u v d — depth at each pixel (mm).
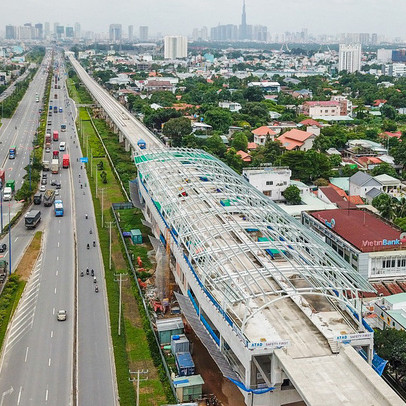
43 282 143250
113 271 150500
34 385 100750
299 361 87375
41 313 127125
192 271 118750
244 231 123750
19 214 196375
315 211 171375
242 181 169000
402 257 141125
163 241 149750
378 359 96500
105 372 105500
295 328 97375
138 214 196750
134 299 135000
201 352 114438
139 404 96062
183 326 118312
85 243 171625
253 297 99812
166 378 103688
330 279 109312
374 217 164125
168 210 147000
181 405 91812
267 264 115312
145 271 150875
